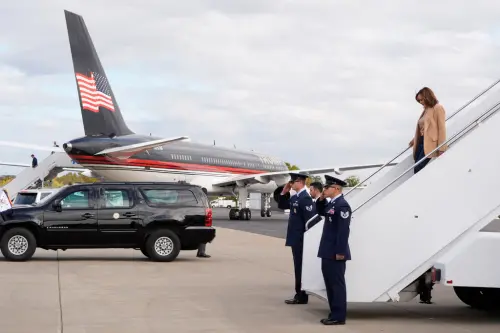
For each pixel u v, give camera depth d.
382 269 9.34
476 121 9.66
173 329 8.77
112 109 36.78
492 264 9.09
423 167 10.16
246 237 28.38
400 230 9.34
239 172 45.97
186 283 13.58
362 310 10.61
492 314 10.30
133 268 16.25
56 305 10.62
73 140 35.50
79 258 18.77
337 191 9.20
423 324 9.34
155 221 17.73
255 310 10.42
